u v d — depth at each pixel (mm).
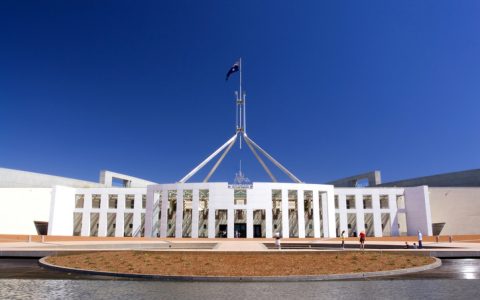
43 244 27266
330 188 45625
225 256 16938
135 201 50250
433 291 9914
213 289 10344
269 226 42500
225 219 46375
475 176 50250
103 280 11984
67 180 56625
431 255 19500
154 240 36406
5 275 13125
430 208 50281
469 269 14719
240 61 54781
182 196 43688
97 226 52406
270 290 10172
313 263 15094
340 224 49531
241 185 43250
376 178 60906
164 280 12031
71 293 9680
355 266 14398
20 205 47125
